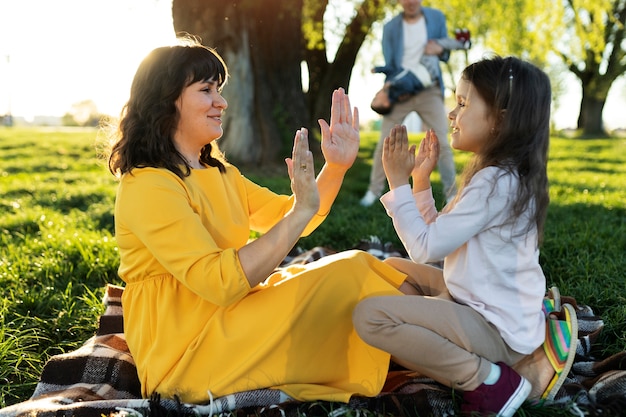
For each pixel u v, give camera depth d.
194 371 2.17
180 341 2.20
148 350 2.25
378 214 5.52
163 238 2.09
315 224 2.67
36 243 4.41
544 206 2.17
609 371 2.40
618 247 4.19
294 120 9.64
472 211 2.11
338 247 4.57
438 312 2.10
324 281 2.18
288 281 2.20
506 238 2.13
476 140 2.26
